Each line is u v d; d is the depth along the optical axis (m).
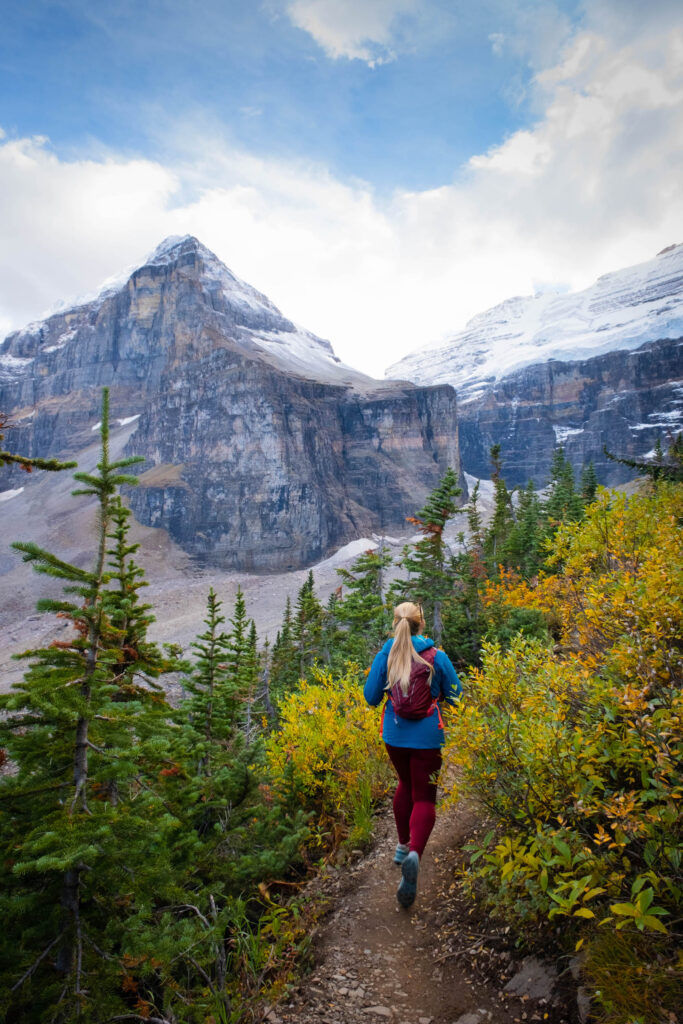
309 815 5.82
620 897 2.65
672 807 2.51
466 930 3.39
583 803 2.78
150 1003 3.38
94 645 4.15
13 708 3.76
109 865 3.75
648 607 3.45
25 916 3.80
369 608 36.12
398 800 4.00
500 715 3.52
